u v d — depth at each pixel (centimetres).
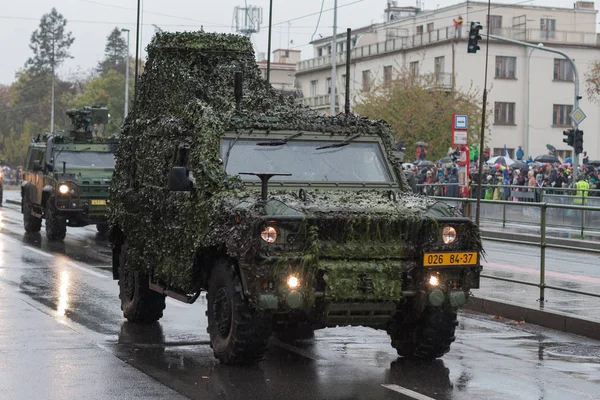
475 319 1416
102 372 1009
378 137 1206
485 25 7894
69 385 945
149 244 1246
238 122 1154
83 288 1730
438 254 999
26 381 959
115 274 1434
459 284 1020
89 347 1157
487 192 3769
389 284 985
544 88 7612
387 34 8675
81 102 11050
